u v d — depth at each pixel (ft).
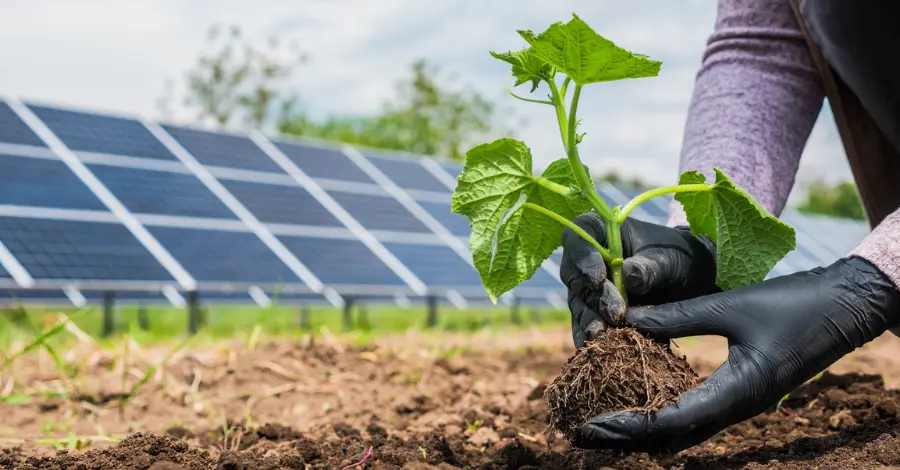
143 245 9.86
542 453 2.98
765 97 3.10
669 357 2.59
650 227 2.69
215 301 10.38
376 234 12.80
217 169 12.32
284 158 13.64
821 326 2.60
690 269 2.66
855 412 3.14
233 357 5.03
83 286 8.70
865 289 2.63
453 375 4.94
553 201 2.73
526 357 5.88
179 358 5.17
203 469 2.82
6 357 4.77
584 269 2.57
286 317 13.48
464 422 3.55
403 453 2.95
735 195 2.61
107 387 4.26
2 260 8.55
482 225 2.71
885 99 3.05
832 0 2.93
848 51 2.99
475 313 16.93
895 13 2.88
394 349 5.88
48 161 10.53
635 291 2.59
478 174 2.69
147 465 2.81
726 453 2.94
